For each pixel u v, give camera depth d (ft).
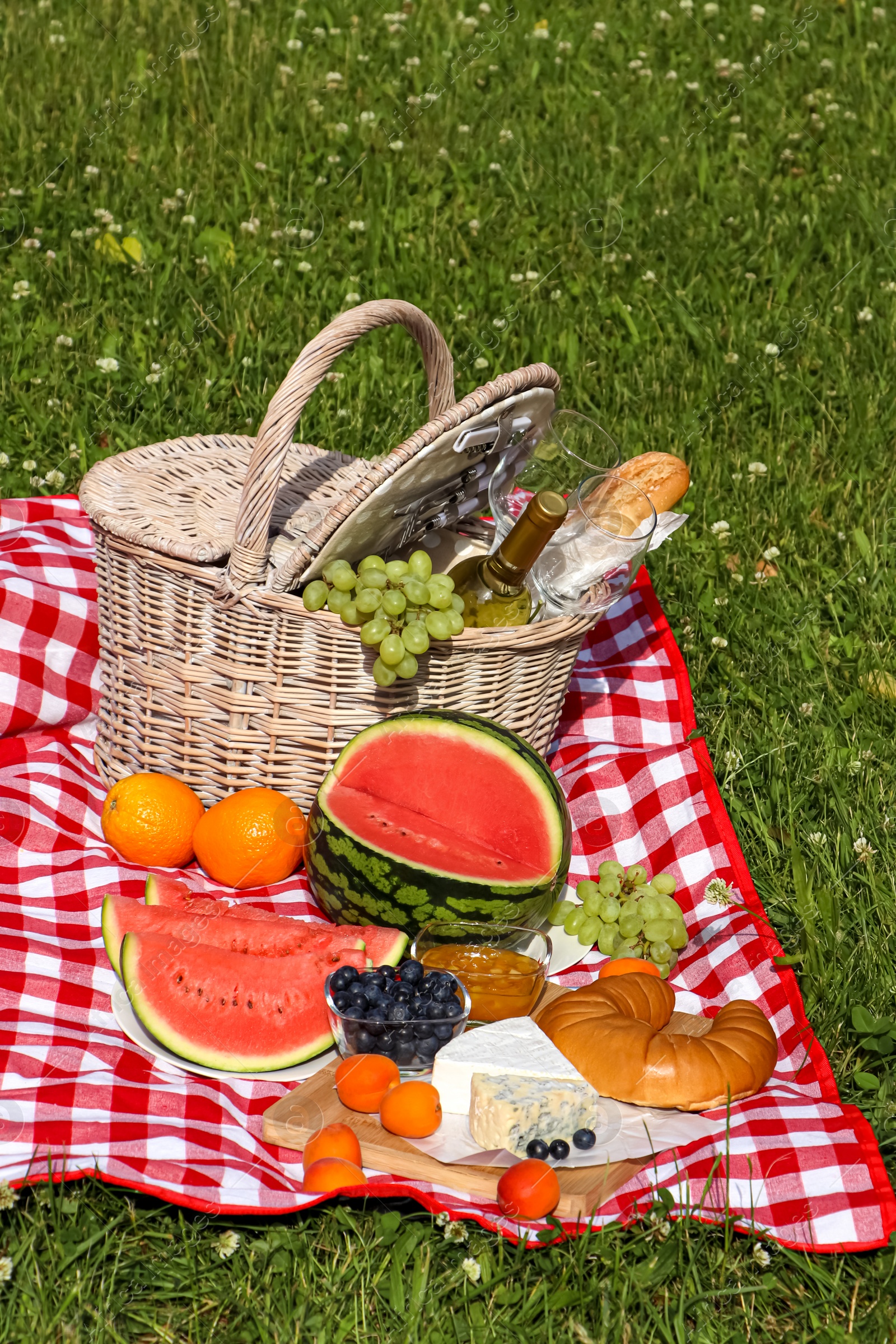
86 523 12.79
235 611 9.20
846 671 12.80
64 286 17.38
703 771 10.80
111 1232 6.83
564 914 9.71
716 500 15.31
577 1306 6.63
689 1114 7.77
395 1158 7.25
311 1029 8.05
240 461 11.27
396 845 8.69
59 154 20.59
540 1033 7.73
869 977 9.17
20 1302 6.43
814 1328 6.72
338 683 9.39
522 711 9.99
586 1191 7.06
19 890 9.25
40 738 10.71
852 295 19.80
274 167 21.52
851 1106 7.89
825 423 16.98
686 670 12.30
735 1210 7.18
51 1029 7.99
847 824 10.69
